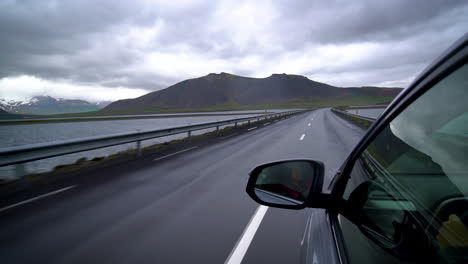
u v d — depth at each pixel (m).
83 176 6.58
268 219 3.72
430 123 1.03
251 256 2.77
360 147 1.59
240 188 5.25
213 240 3.12
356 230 1.29
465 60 0.76
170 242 3.08
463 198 0.81
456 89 0.90
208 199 4.62
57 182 6.04
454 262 0.73
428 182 0.97
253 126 23.73
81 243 3.08
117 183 5.84
